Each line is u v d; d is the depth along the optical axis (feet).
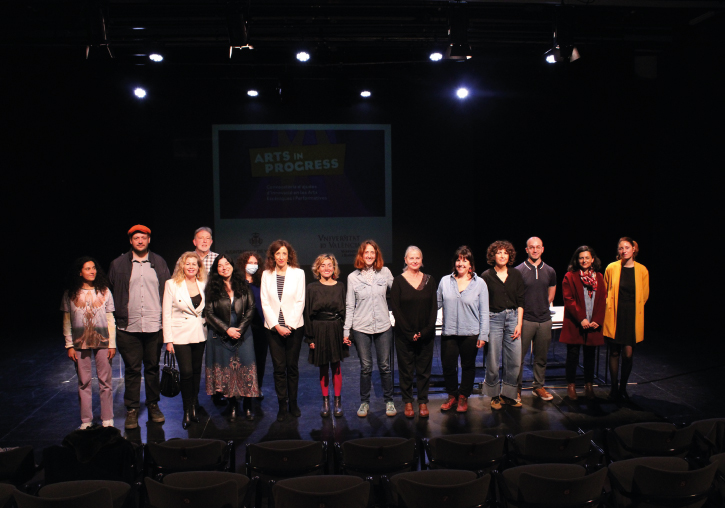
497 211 29.73
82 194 28.55
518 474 7.89
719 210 22.16
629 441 9.40
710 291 23.00
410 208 28.96
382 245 28.96
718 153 21.85
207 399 15.48
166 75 24.67
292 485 7.46
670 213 24.76
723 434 9.17
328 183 28.48
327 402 14.11
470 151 28.89
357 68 24.82
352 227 28.73
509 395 14.29
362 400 13.99
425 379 13.83
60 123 27.45
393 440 9.13
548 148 29.01
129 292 13.17
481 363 18.67
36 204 28.48
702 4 19.70
